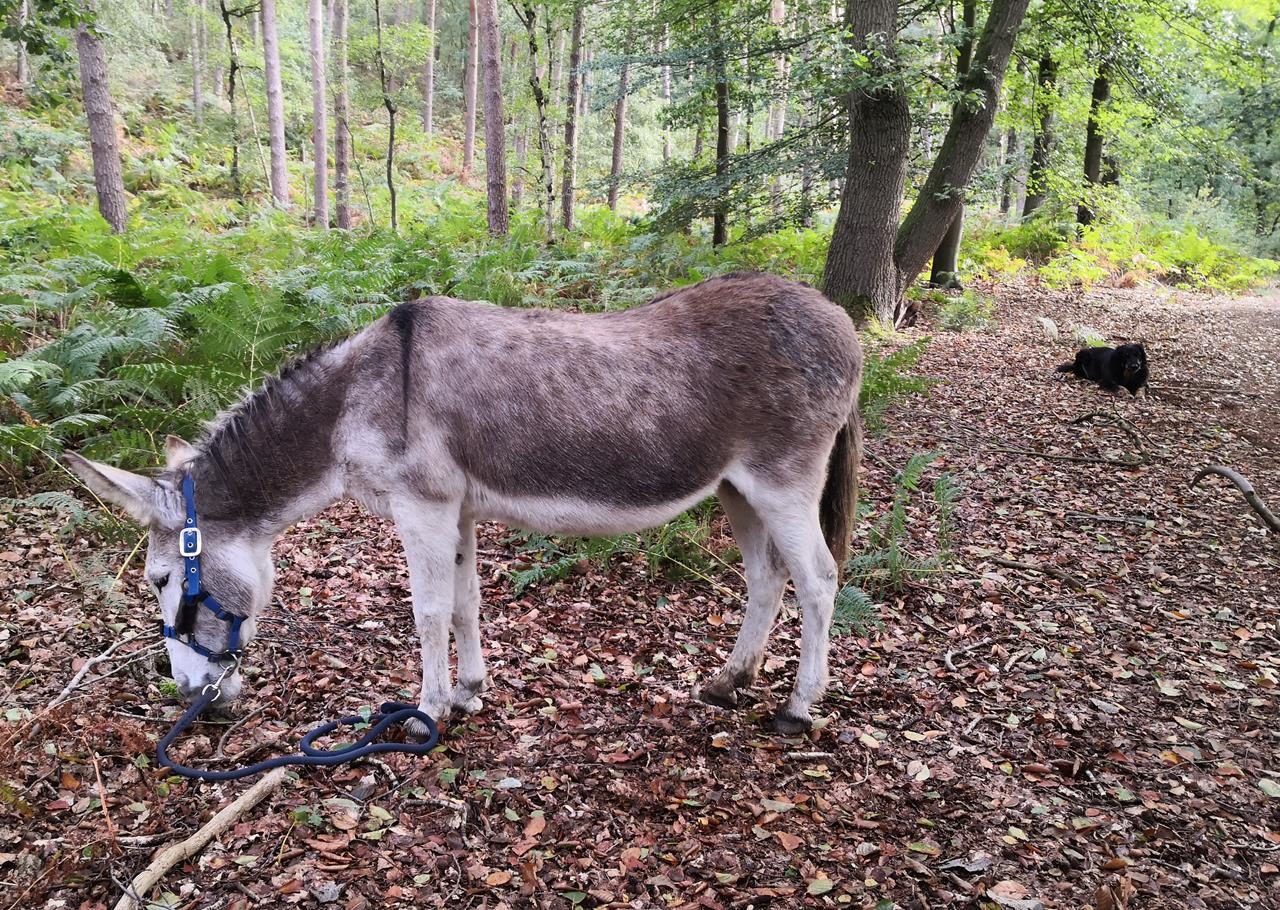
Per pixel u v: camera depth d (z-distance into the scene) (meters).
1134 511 6.32
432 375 3.30
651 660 4.40
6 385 5.55
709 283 3.69
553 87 17.52
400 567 5.23
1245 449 7.82
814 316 3.59
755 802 3.35
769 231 13.18
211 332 6.79
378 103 23.34
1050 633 4.68
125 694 3.85
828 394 3.56
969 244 18.12
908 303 12.14
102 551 5.00
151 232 11.82
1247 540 5.85
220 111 27.92
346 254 10.49
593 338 3.43
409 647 4.42
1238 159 14.09
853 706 4.02
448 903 2.79
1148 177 28.92
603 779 3.46
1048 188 17.80
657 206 14.12
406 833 3.10
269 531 3.51
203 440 3.51
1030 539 5.81
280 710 3.84
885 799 3.38
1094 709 4.01
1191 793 3.42
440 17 42.72
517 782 3.41
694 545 5.30
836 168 11.70
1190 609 4.95
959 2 12.48
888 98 9.73
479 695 3.86
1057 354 11.16
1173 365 11.16
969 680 4.25
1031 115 15.87
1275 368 11.10
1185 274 19.30
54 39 8.50
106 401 6.29
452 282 10.13
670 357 3.42
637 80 12.48
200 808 3.17
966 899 2.86
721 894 2.86
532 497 3.40
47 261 9.62
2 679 3.88
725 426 3.45
